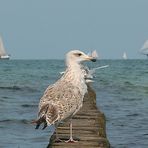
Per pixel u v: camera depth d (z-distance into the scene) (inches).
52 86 422.3
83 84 431.8
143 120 892.6
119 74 3026.6
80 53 434.3
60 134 453.1
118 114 990.4
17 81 2161.7
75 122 515.2
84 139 433.4
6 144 633.0
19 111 1008.2
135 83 2092.8
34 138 673.0
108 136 707.4
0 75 2822.3
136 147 630.5
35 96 1393.9
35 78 2444.6
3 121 845.2
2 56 7047.2
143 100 1339.8
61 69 3996.1
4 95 1421.0
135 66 5032.0
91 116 554.6
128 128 788.6
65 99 407.5
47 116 391.2
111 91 1656.0
